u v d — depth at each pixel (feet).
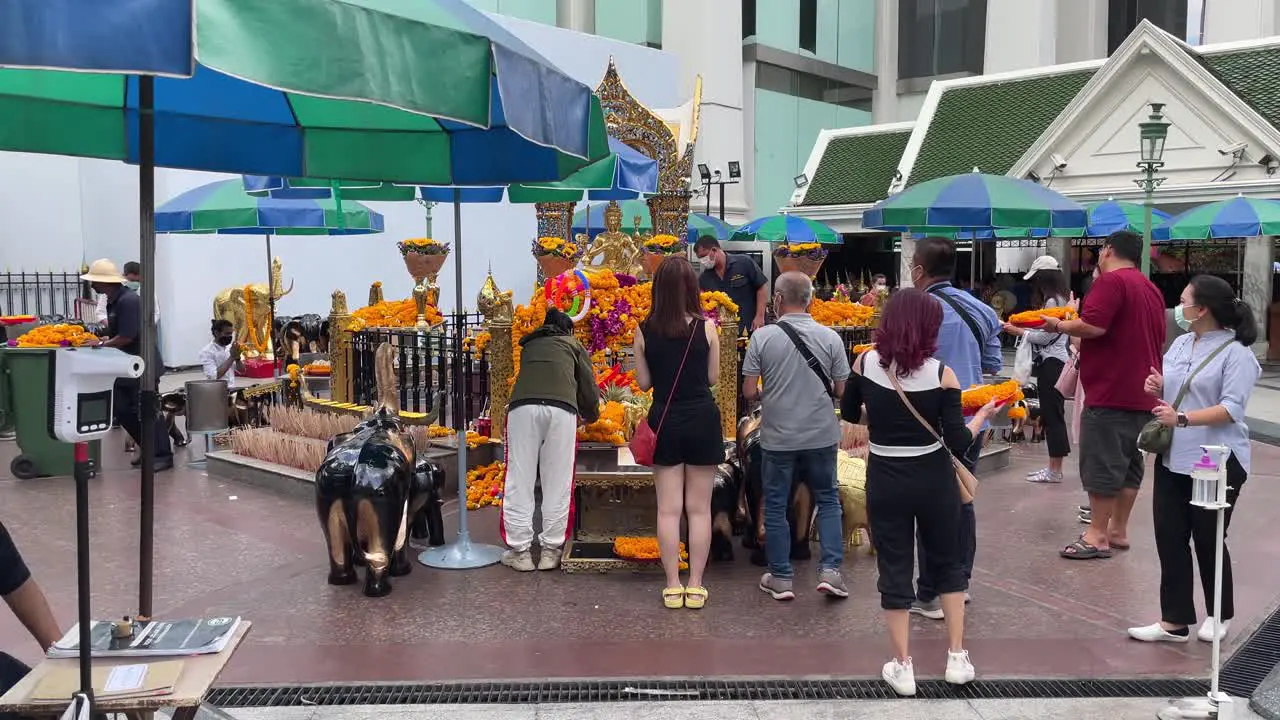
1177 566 15.19
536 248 26.16
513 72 10.05
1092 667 14.49
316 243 56.75
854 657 14.92
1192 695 13.57
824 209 69.36
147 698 8.43
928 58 102.68
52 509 23.88
